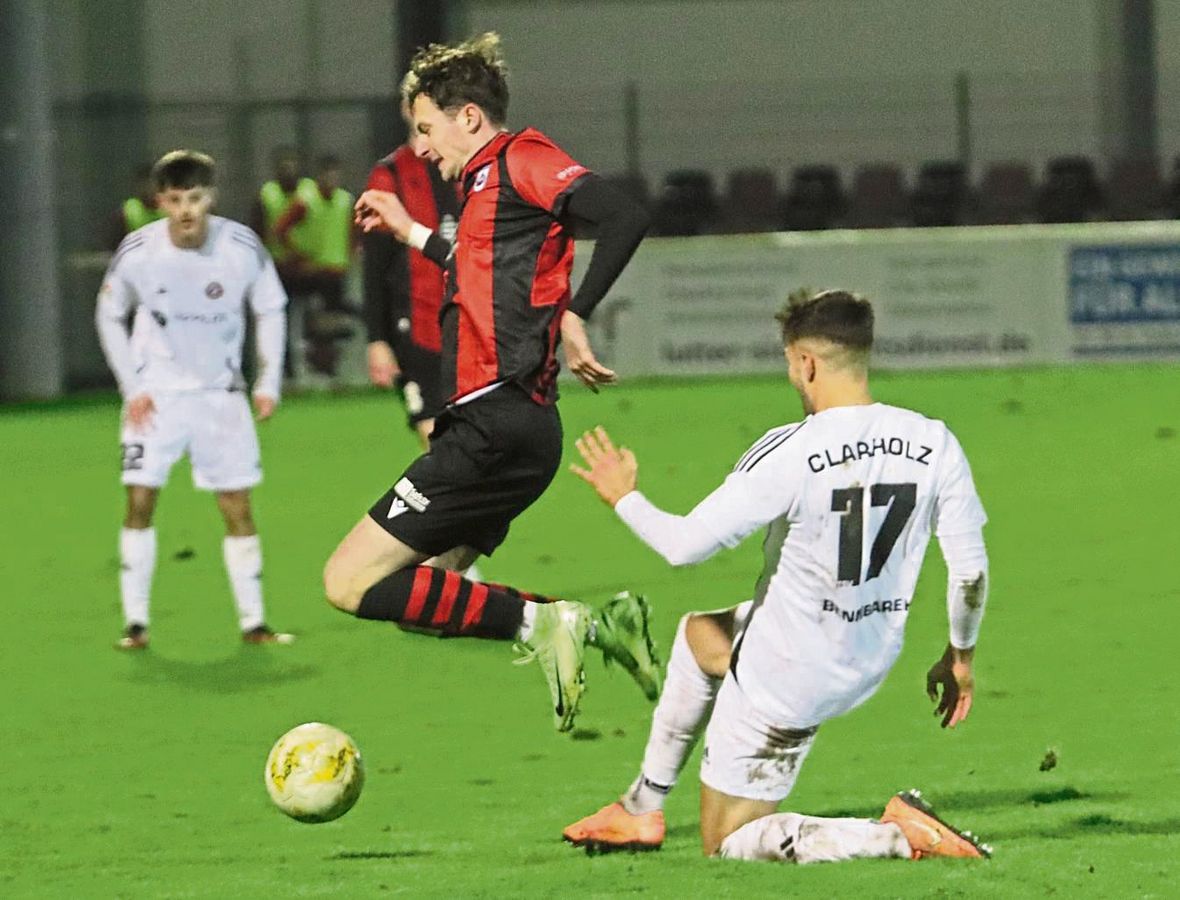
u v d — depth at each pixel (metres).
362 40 89.81
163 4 88.88
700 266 64.69
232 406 26.83
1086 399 55.03
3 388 68.44
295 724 22.33
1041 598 28.25
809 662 15.05
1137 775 18.48
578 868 15.54
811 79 87.69
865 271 64.50
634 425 52.25
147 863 16.42
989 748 19.84
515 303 16.97
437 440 17.36
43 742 21.62
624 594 17.19
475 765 20.03
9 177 67.38
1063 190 76.31
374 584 17.16
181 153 26.14
